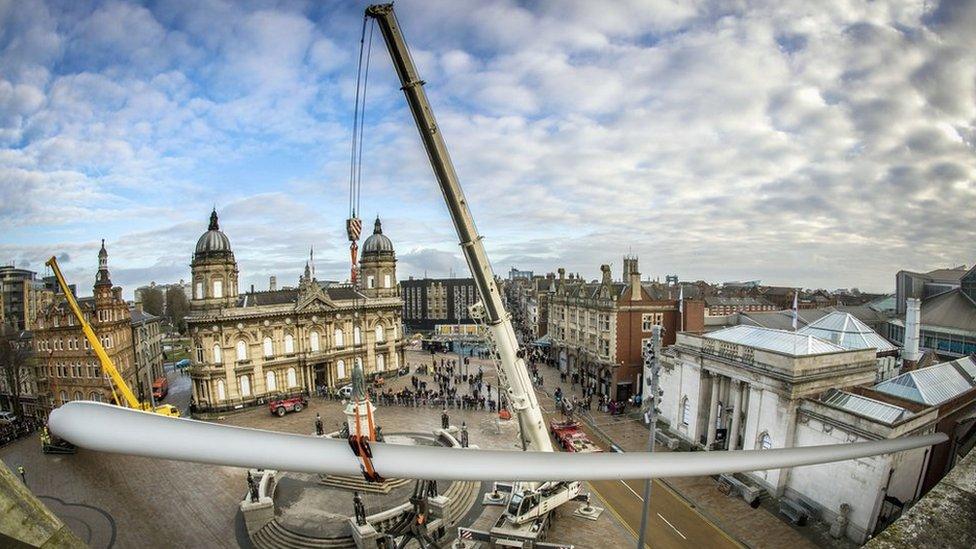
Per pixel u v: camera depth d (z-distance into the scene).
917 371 35.03
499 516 31.69
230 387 57.47
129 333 62.50
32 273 94.81
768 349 34.84
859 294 139.38
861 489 28.14
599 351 60.22
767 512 31.75
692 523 30.75
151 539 28.95
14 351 61.47
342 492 33.75
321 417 54.19
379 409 55.62
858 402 31.22
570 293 69.88
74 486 36.31
